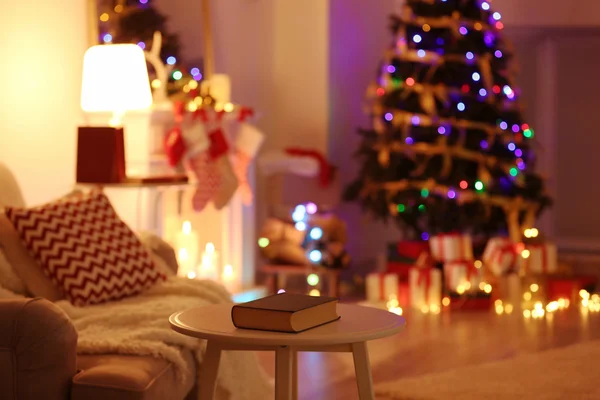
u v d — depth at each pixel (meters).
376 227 7.15
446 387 3.68
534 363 4.11
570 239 7.53
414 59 5.99
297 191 6.39
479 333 4.87
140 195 4.66
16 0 4.19
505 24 7.42
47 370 2.21
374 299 5.80
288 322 2.07
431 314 5.46
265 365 4.20
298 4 6.61
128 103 4.02
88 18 4.70
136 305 2.97
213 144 5.09
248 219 5.84
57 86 4.49
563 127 7.58
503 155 5.93
